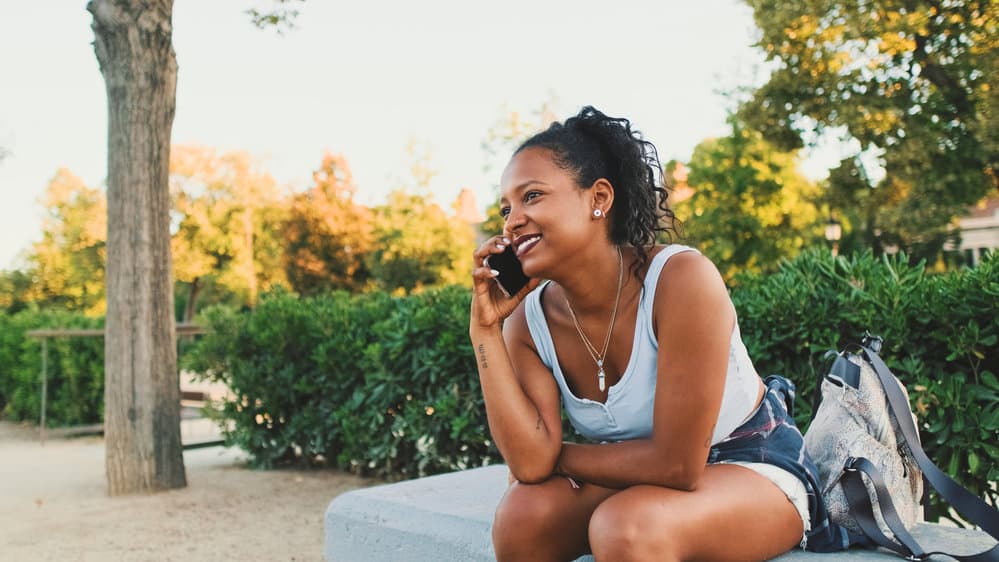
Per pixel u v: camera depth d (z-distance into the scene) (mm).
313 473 6961
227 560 4535
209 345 7473
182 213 41875
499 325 2113
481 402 5543
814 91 16578
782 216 20828
